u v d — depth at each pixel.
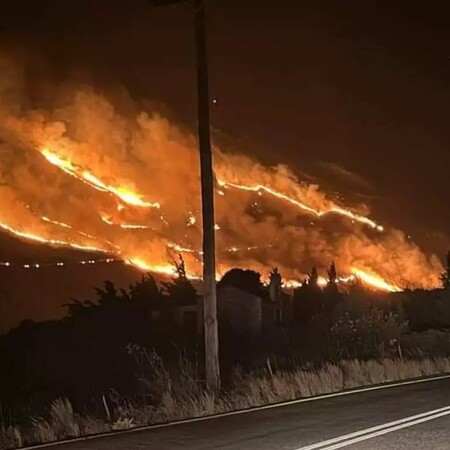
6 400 22.12
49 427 15.00
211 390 19.00
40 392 23.59
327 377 20.92
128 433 13.35
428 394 18.53
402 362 25.52
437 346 36.69
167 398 17.47
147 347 30.30
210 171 20.50
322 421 14.09
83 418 16.19
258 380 20.17
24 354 30.55
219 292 46.47
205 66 20.83
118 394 20.33
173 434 13.07
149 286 47.41
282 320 49.88
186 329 39.81
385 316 40.66
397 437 12.09
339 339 34.72
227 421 14.54
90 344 31.70
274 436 12.46
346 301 45.97
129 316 37.66
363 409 15.77
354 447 11.24
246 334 38.72
